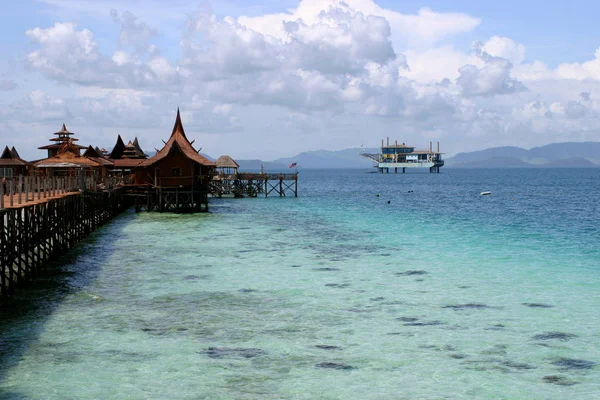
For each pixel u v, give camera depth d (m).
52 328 18.22
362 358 15.80
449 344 16.98
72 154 58.03
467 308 21.05
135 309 20.64
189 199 62.09
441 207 73.31
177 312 20.30
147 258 31.50
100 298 22.17
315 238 40.69
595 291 23.70
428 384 14.11
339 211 65.81
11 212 22.28
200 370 14.88
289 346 16.75
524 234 42.91
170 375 14.55
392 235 42.47
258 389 13.77
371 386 13.98
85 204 40.88
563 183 180.12
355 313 20.31
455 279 26.19
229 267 29.03
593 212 64.75
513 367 15.22
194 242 38.16
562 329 18.47
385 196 102.50
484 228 47.34
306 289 24.09
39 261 26.73
